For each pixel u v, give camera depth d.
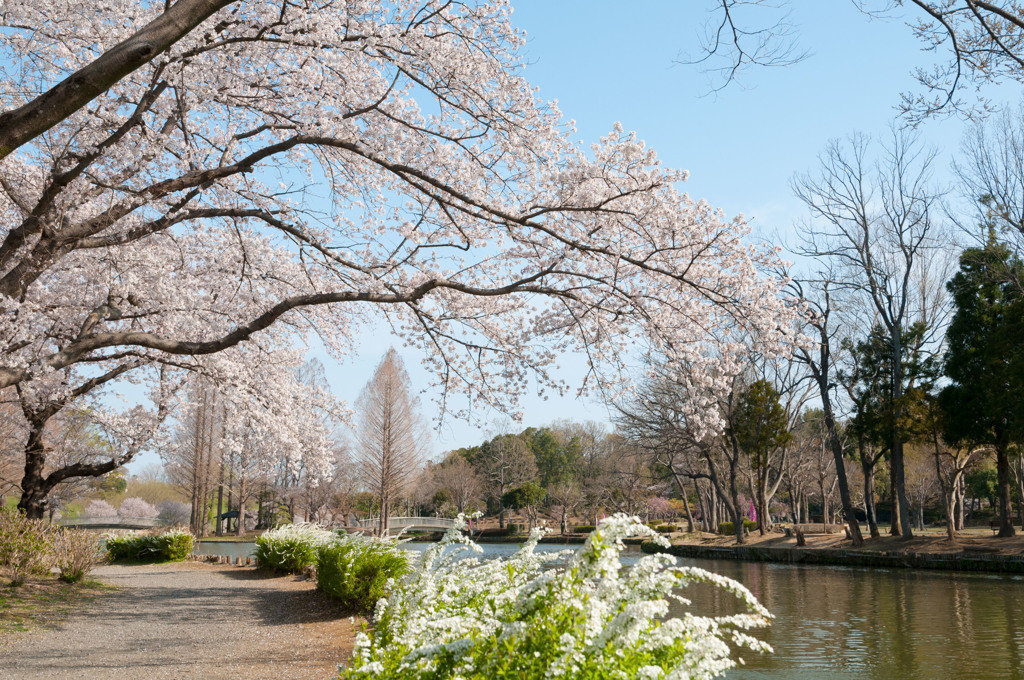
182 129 9.52
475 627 3.17
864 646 10.27
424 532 50.25
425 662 3.02
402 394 47.16
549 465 73.62
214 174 9.08
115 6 8.76
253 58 9.78
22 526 12.52
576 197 9.23
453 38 9.67
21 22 8.59
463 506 59.53
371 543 11.71
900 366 27.66
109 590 13.11
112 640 8.62
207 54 9.59
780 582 19.05
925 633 11.20
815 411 44.09
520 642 2.77
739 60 6.57
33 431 15.00
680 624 2.79
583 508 60.03
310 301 9.10
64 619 9.87
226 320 12.87
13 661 7.35
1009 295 25.66
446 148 10.11
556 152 9.90
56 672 6.93
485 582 3.95
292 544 16.70
